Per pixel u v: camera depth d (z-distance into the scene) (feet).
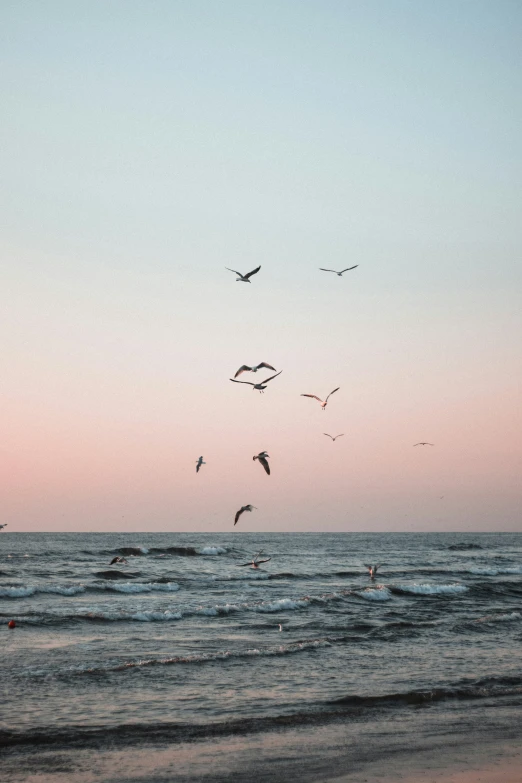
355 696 66.39
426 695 67.05
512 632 103.14
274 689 68.90
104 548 370.53
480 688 70.44
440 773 49.75
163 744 53.57
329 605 131.54
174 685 69.36
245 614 117.39
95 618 105.29
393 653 86.58
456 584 175.22
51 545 421.59
